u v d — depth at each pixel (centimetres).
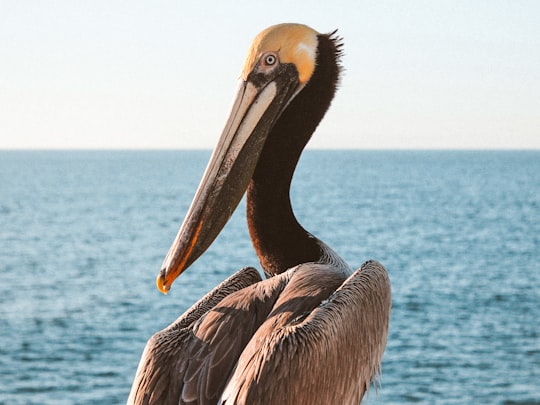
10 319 4819
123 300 5488
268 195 530
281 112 525
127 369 3534
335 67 537
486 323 4391
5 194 19725
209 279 6334
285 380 425
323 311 464
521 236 9344
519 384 3142
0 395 3139
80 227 11962
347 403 471
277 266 535
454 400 2950
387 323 514
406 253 7862
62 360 3712
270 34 524
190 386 439
